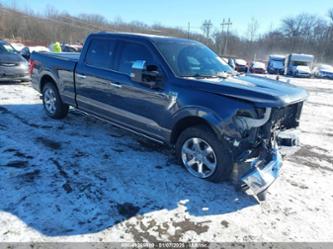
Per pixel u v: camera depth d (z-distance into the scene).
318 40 66.19
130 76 4.07
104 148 4.46
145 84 3.86
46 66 5.65
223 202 3.19
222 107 3.20
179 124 3.67
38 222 2.66
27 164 3.77
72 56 5.75
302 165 4.39
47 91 5.85
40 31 64.25
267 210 3.10
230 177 3.66
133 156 4.22
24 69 9.44
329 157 4.83
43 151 4.21
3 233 2.50
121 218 2.81
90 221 2.73
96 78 4.58
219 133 3.23
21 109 6.49
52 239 2.47
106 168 3.79
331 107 10.01
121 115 4.34
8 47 10.00
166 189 3.37
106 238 2.53
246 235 2.69
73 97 5.18
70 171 3.65
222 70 4.27
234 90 3.21
